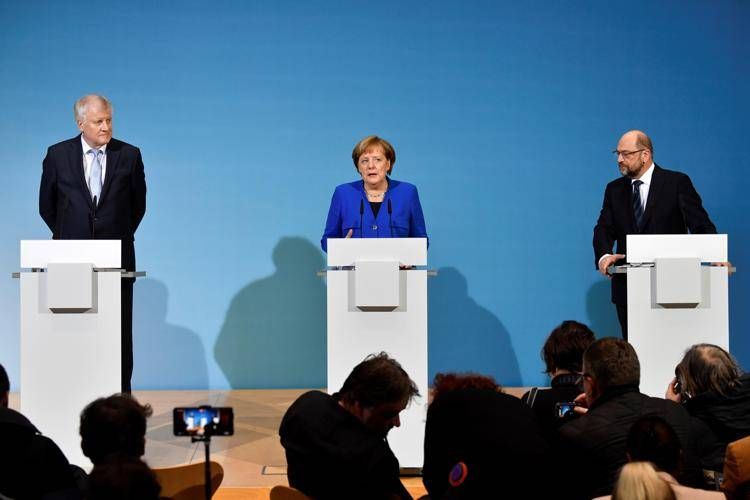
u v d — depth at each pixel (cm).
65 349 978
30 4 1483
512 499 613
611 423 679
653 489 479
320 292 1525
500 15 1522
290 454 670
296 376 1530
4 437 642
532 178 1530
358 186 1166
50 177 1112
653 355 1006
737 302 1543
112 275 980
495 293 1533
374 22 1516
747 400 793
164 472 668
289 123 1516
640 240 1007
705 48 1532
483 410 645
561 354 802
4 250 1489
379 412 670
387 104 1522
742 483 694
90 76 1494
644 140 1182
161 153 1505
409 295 979
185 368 1516
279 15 1511
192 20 1503
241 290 1519
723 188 1538
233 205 1514
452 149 1524
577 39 1525
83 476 729
